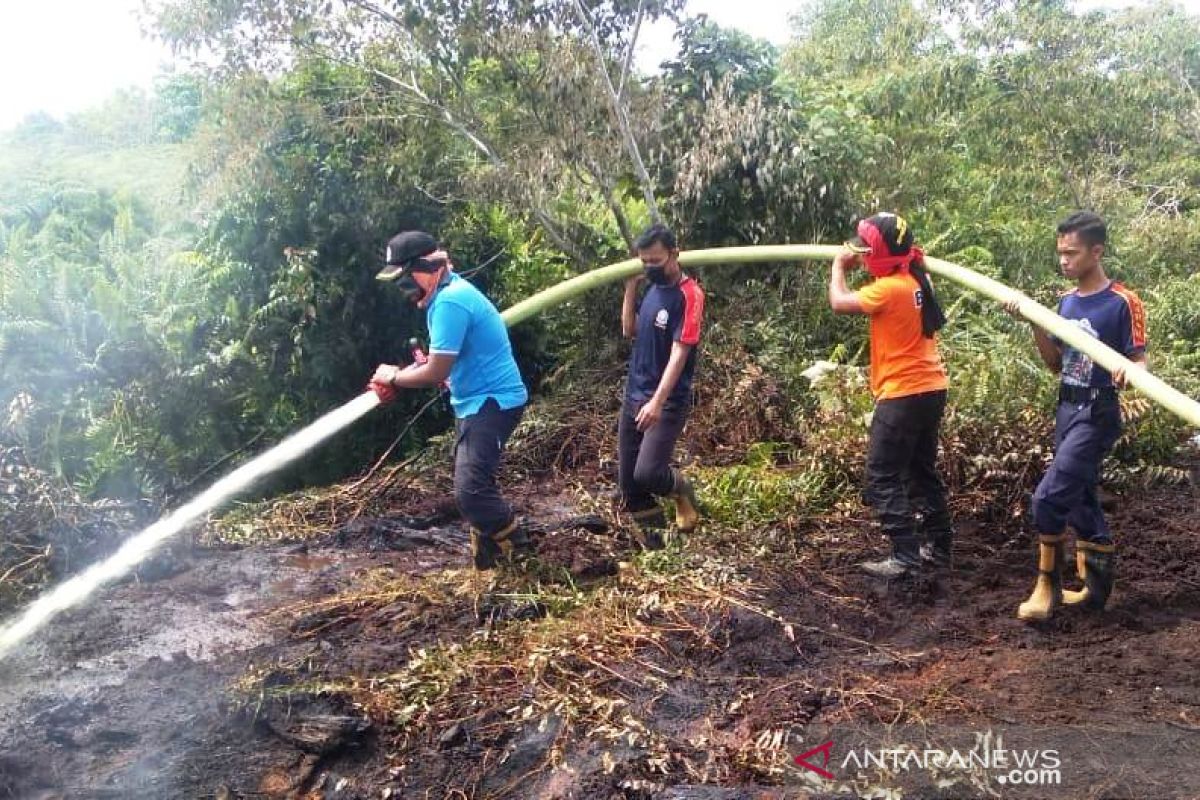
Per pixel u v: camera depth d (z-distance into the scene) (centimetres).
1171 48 1270
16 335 704
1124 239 1029
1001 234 961
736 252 523
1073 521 449
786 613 441
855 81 1315
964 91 1166
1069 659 409
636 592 450
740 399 696
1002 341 690
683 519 517
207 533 570
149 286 799
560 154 763
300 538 567
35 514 539
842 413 620
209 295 791
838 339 828
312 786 346
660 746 346
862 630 436
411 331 793
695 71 871
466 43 755
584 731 356
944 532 497
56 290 746
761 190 834
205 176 798
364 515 603
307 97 788
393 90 800
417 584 480
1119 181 1128
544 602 446
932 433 484
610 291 813
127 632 441
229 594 486
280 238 786
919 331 461
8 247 867
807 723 361
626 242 792
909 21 1284
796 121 877
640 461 488
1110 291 423
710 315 804
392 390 450
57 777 344
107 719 372
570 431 716
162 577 513
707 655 407
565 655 398
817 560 504
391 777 343
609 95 751
